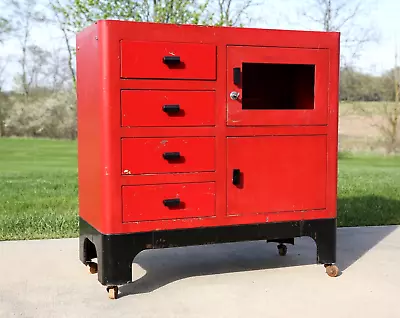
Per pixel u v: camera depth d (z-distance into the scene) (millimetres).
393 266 3990
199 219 3369
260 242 4844
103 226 3189
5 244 4660
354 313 3004
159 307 3107
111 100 3131
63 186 9008
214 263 4117
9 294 3338
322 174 3670
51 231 5180
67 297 3283
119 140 3162
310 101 4035
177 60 3232
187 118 3301
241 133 3441
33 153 14492
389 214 6219
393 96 15219
